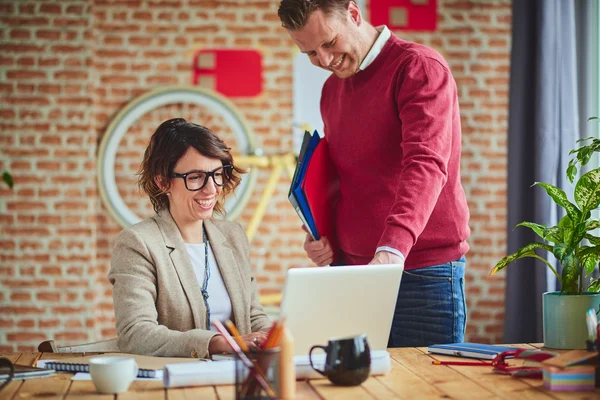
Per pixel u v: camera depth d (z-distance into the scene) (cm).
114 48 503
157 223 224
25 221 489
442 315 228
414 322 230
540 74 379
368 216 233
